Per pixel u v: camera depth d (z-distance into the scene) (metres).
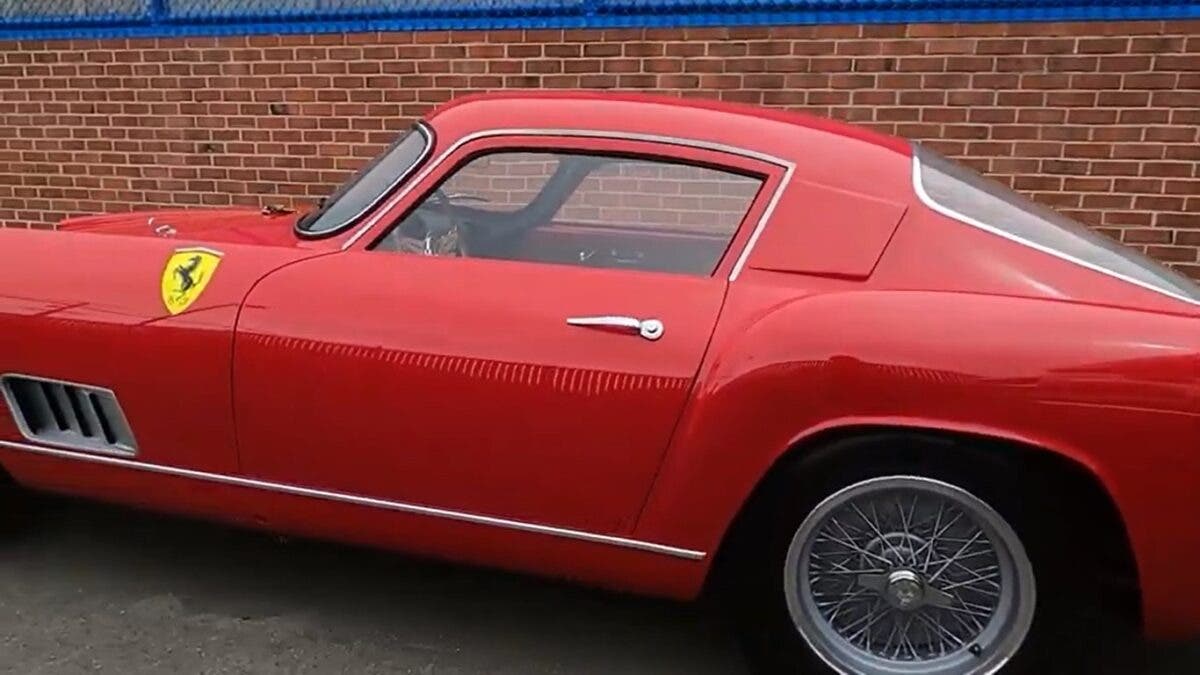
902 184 2.41
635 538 2.38
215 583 3.01
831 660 2.37
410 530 2.57
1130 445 2.07
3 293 2.78
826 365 2.16
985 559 2.26
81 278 2.73
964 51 4.55
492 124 2.63
